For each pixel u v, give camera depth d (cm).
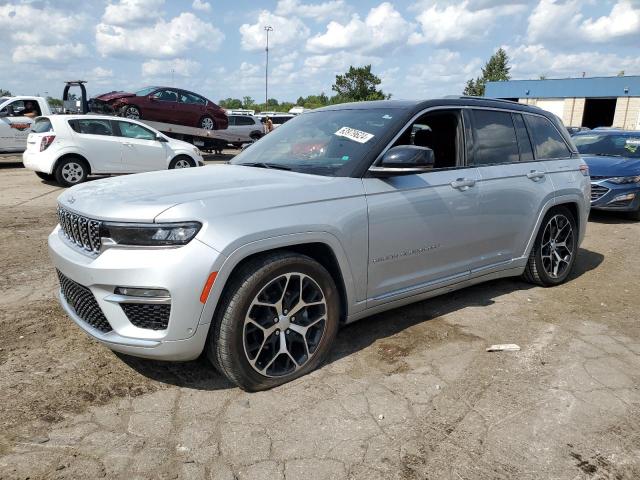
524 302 469
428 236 379
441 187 387
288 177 339
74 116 1166
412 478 239
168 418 279
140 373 324
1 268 536
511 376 333
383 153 357
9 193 1064
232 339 286
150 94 1788
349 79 6412
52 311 419
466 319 425
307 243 315
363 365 343
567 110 4384
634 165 916
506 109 466
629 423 285
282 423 277
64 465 240
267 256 298
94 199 303
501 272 458
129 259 272
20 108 1522
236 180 331
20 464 240
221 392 306
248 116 2656
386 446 261
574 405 301
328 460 249
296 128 429
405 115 379
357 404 296
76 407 287
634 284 536
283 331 311
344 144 371
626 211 898
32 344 360
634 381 330
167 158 1280
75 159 1153
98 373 323
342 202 329
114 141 1194
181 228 272
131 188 316
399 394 308
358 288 343
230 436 265
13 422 271
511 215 446
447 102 411
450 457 254
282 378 312
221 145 2053
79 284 296
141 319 280
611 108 4588
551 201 481
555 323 422
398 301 374
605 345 382
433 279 395
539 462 252
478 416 288
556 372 339
